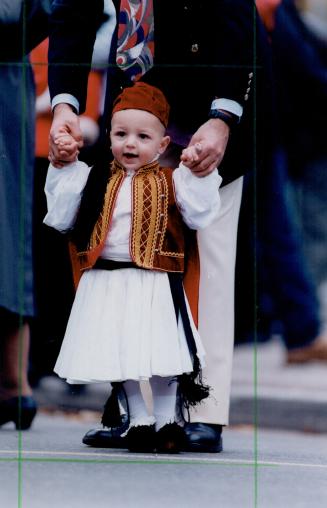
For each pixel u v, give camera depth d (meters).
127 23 8.56
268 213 12.79
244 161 8.64
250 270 12.99
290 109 12.47
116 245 7.93
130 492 7.00
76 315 8.00
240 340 13.32
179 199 7.97
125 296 7.91
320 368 13.43
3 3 10.10
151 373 7.76
